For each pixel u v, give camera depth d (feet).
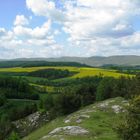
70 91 525.34
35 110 579.89
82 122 260.62
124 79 513.86
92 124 237.04
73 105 489.67
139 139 136.98
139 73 298.15
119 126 140.67
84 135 201.67
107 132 207.92
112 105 325.42
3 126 513.45
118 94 487.20
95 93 542.98
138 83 276.62
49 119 503.20
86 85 555.28
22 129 508.53
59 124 309.42
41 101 579.89
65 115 461.78
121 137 142.82
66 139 192.95
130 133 137.39
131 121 139.03
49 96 545.44
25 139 350.43
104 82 517.55
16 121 545.85
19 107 622.95
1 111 635.66
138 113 139.85
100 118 276.62
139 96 143.74
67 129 219.82
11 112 588.09
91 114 293.64
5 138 484.74
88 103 525.34
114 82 508.94
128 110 141.28
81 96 512.63
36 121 520.01
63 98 487.20
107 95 498.28
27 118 547.90
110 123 236.63
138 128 137.49
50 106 536.83
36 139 295.48
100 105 339.16
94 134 203.62
